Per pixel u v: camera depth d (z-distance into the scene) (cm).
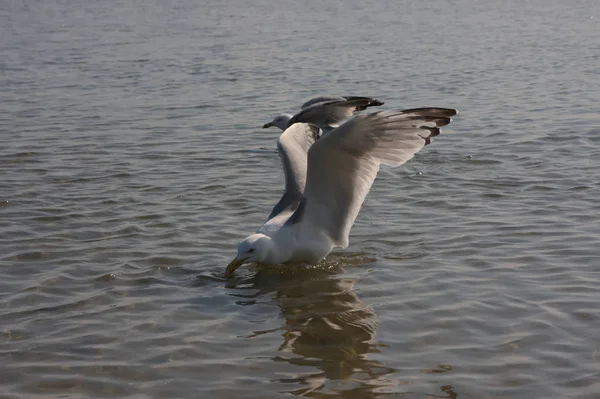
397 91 2428
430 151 1678
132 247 1154
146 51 3341
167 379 795
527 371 795
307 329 904
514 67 2814
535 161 1580
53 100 2347
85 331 899
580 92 2322
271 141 1831
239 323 921
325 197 1046
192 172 1566
